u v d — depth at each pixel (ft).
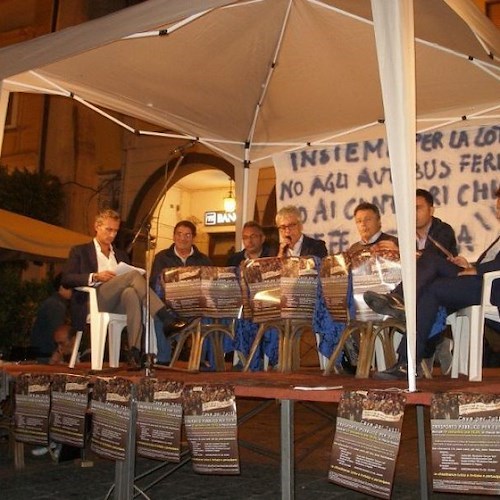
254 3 15.23
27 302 31.17
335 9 15.34
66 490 14.05
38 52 14.03
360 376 12.37
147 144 40.40
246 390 10.24
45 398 12.87
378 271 12.66
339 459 9.32
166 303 14.90
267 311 13.93
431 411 8.72
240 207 23.12
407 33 9.91
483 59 16.15
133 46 15.96
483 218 19.66
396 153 9.71
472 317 12.31
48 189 37.17
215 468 10.23
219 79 18.52
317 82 18.98
